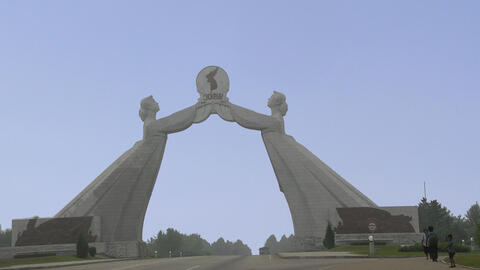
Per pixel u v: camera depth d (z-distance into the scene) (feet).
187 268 92.73
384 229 232.53
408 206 235.61
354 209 236.22
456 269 78.28
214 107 264.11
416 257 125.29
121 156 260.42
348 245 220.02
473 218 488.44
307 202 249.75
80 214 241.55
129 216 248.32
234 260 134.31
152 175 255.09
